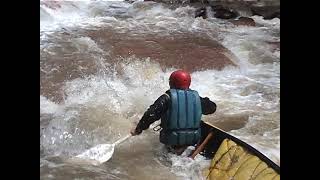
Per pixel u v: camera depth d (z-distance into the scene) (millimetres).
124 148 4961
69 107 5926
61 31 9070
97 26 9789
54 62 7164
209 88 7203
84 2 11406
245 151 4234
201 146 4488
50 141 5074
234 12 11602
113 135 5324
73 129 5359
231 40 9648
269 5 11914
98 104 6105
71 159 4699
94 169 4523
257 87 7312
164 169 4504
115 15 11156
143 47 8406
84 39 8516
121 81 6988
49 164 4578
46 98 6094
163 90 6941
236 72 7988
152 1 12000
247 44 9469
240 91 7148
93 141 5219
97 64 7301
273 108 6504
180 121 4352
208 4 11898
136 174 4445
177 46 8703
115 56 7746
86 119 5613
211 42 9289
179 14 11383
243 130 5773
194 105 4375
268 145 5312
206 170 4281
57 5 10664
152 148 4934
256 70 8203
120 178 4371
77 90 6441
